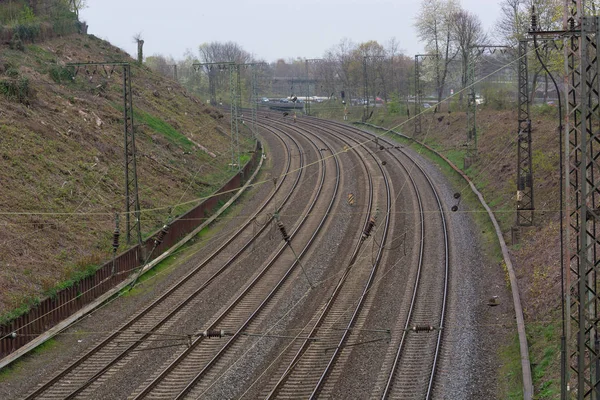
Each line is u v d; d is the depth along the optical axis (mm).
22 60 84125
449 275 49094
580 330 24094
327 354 36281
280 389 32312
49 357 37250
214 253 56031
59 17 111125
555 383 31438
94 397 32031
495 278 48406
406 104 147250
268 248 57812
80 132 70438
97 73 97688
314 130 128750
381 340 37844
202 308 44281
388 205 70438
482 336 38188
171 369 34875
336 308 43688
